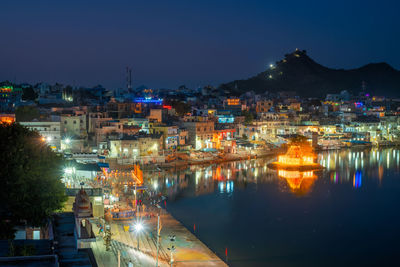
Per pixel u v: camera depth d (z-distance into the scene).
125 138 154.25
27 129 73.12
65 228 62.91
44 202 59.22
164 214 94.62
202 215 97.50
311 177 144.75
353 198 115.56
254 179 139.62
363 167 164.75
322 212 101.88
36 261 38.31
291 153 164.75
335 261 72.94
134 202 95.06
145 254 67.25
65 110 175.38
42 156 64.25
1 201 58.16
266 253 75.50
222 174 147.62
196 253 72.69
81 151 146.00
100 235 69.38
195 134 189.62
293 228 89.94
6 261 37.91
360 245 80.56
